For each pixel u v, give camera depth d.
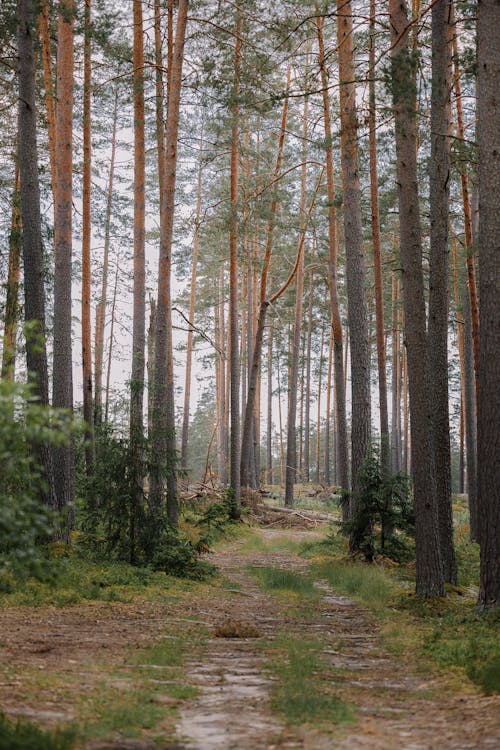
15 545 6.52
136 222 22.92
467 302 29.42
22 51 16.72
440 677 7.79
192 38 25.45
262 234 46.47
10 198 26.67
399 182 14.98
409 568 20.23
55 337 17.78
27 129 16.75
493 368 11.54
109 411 17.97
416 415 14.61
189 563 17.62
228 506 35.38
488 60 11.97
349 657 9.04
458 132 24.45
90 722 5.60
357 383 22.30
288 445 45.50
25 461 6.21
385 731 5.64
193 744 5.21
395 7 15.45
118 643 9.10
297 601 14.69
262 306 39.47
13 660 7.61
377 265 27.97
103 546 17.75
